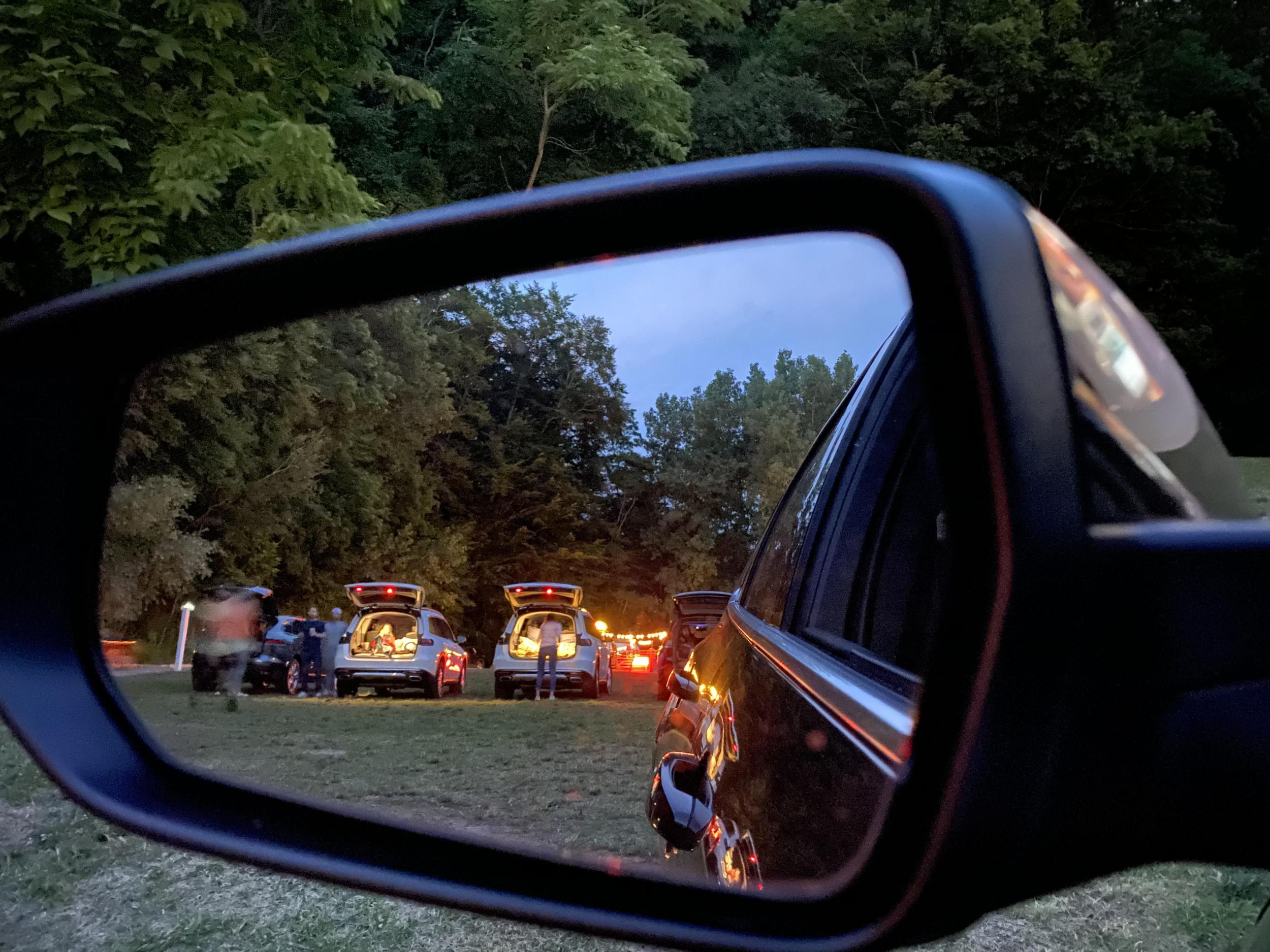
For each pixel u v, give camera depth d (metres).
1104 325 0.97
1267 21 38.91
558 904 1.26
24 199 8.47
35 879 3.88
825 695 1.43
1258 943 1.16
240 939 3.40
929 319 0.99
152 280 1.84
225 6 9.12
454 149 23.92
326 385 2.66
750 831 1.53
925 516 1.44
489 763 3.60
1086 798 0.81
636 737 3.44
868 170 1.12
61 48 8.52
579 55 21.08
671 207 1.40
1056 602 0.81
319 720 4.71
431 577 2.50
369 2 11.10
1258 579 0.82
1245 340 32.19
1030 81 29.69
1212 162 36.34
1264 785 0.80
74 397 1.86
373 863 1.45
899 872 0.90
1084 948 3.04
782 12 32.31
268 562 5.52
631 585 2.06
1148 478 0.91
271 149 9.34
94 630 1.87
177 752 1.89
